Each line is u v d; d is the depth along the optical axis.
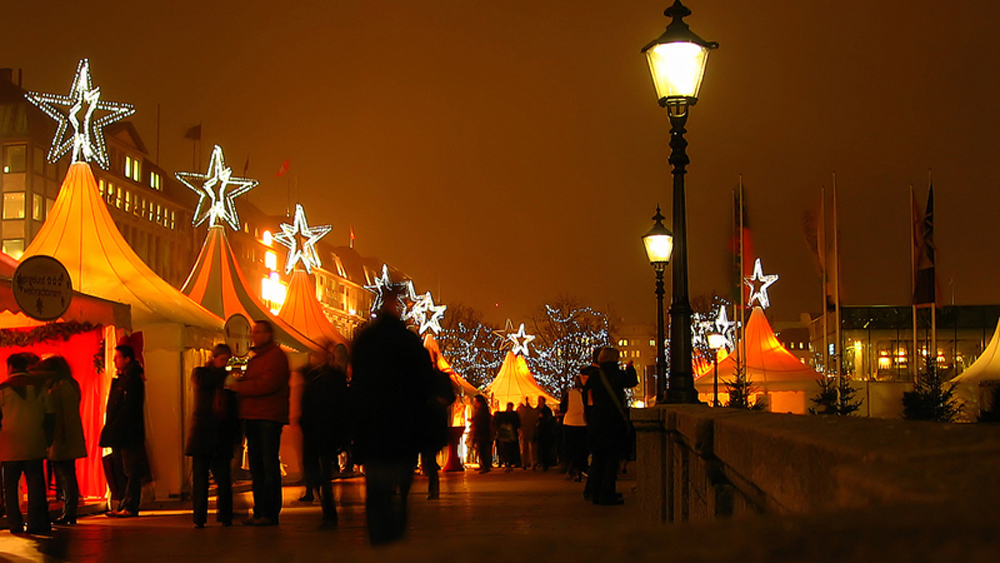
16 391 9.38
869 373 62.78
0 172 57.28
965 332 62.31
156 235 65.88
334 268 93.50
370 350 5.76
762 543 0.66
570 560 0.64
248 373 10.23
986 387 29.61
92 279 14.43
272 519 10.29
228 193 21.00
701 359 61.75
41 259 10.89
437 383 5.89
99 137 15.55
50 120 59.34
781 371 36.38
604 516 11.06
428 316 40.12
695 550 0.65
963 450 0.95
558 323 72.12
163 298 14.79
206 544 8.64
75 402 10.67
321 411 10.06
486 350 79.38
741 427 2.32
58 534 9.56
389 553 0.69
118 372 11.91
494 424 25.33
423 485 17.66
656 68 9.94
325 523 9.91
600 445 12.59
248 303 20.06
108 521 11.11
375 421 5.70
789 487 1.56
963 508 0.68
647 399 37.50
